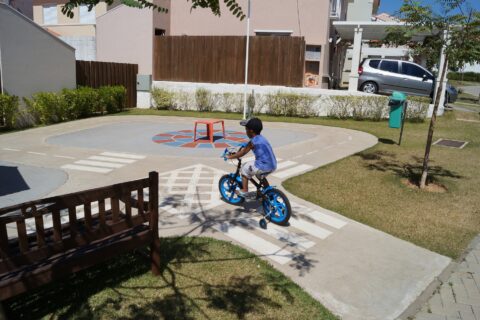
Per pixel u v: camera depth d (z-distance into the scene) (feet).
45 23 75.82
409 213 20.10
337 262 14.94
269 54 56.90
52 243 10.62
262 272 13.79
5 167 26.91
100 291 12.38
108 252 11.58
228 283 13.03
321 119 52.80
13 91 42.70
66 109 47.70
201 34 64.08
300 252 15.62
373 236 17.31
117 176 25.05
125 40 62.85
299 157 31.07
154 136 38.50
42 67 45.96
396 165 29.32
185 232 16.99
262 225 17.71
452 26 21.58
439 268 14.80
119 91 55.72
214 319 11.19
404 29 22.94
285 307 11.86
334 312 11.94
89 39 67.31
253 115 54.80
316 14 58.80
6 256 9.78
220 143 35.55
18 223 9.91
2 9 40.52
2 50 40.93
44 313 11.23
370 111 52.06
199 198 21.20
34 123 44.83
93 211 18.88
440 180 25.86
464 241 17.11
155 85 61.11
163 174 25.54
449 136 41.98
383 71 57.31
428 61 23.29
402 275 14.21
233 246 15.69
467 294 13.14
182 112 57.06
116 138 37.35
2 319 9.48
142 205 12.53
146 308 11.59
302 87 56.75
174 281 13.05
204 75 60.08
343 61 97.66
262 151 17.90
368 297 12.79
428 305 12.48
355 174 26.55
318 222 18.58
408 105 50.57
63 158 29.50
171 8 64.80
